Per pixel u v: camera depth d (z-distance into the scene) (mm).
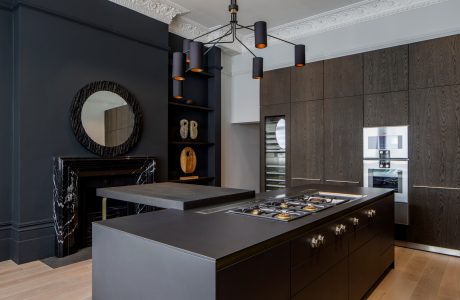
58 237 3311
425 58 3705
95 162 3570
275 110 5059
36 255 3238
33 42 3197
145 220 1692
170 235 1401
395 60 3920
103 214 3801
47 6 3275
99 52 3715
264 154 5223
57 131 3373
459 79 3475
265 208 1999
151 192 2361
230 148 5875
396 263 3275
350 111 4277
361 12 4199
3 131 3209
